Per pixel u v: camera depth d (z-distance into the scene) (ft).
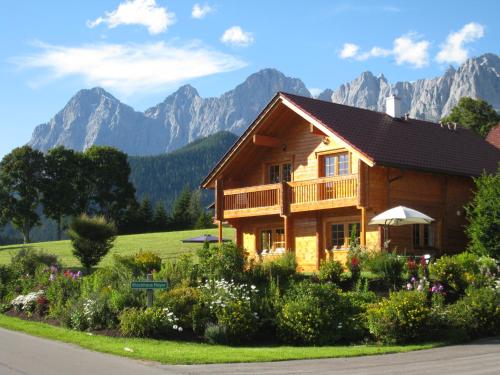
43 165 268.62
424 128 99.40
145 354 44.01
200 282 63.10
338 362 43.27
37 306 67.56
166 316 54.19
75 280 69.97
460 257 68.28
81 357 43.19
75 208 273.95
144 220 278.67
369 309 55.52
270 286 61.05
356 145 80.64
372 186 80.94
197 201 340.39
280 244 96.53
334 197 82.53
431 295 61.31
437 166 85.61
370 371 39.47
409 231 84.99
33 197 266.57
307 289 56.95
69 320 59.72
